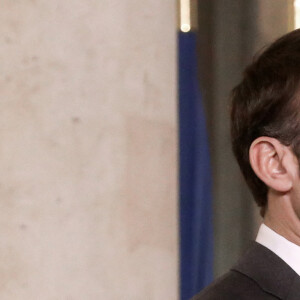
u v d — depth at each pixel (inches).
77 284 130.6
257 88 99.2
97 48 135.6
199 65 214.8
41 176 127.8
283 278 86.9
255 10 215.6
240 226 217.3
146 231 141.9
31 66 128.0
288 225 92.8
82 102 133.0
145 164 142.1
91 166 133.5
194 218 168.7
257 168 96.0
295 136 93.9
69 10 132.7
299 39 97.9
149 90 143.4
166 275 144.9
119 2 139.4
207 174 171.2
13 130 126.0
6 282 123.7
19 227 125.3
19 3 127.9
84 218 132.1
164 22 147.5
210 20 217.5
